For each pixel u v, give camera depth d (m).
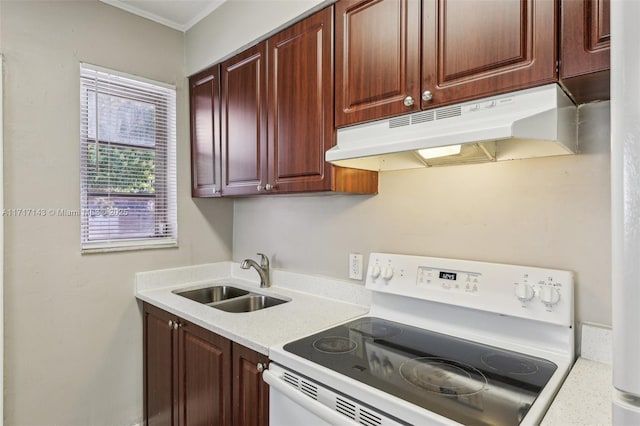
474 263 1.32
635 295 0.50
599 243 1.12
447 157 1.34
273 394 1.20
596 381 0.99
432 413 0.83
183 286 2.23
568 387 0.96
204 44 2.12
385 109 1.29
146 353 2.05
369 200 1.72
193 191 2.29
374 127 1.34
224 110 2.02
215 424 1.51
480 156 1.29
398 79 1.26
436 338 1.32
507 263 1.30
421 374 1.03
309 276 1.98
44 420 1.78
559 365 1.08
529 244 1.25
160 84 2.17
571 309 1.12
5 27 1.66
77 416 1.89
